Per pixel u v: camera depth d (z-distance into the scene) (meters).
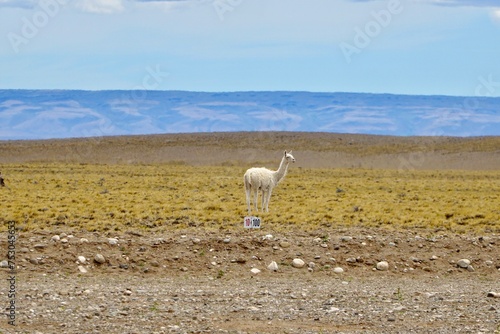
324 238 43.44
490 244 43.56
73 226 48.62
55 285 33.72
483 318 28.86
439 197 82.31
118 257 38.84
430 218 56.06
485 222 54.38
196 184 102.00
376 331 26.80
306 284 35.66
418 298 32.59
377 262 40.12
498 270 39.97
